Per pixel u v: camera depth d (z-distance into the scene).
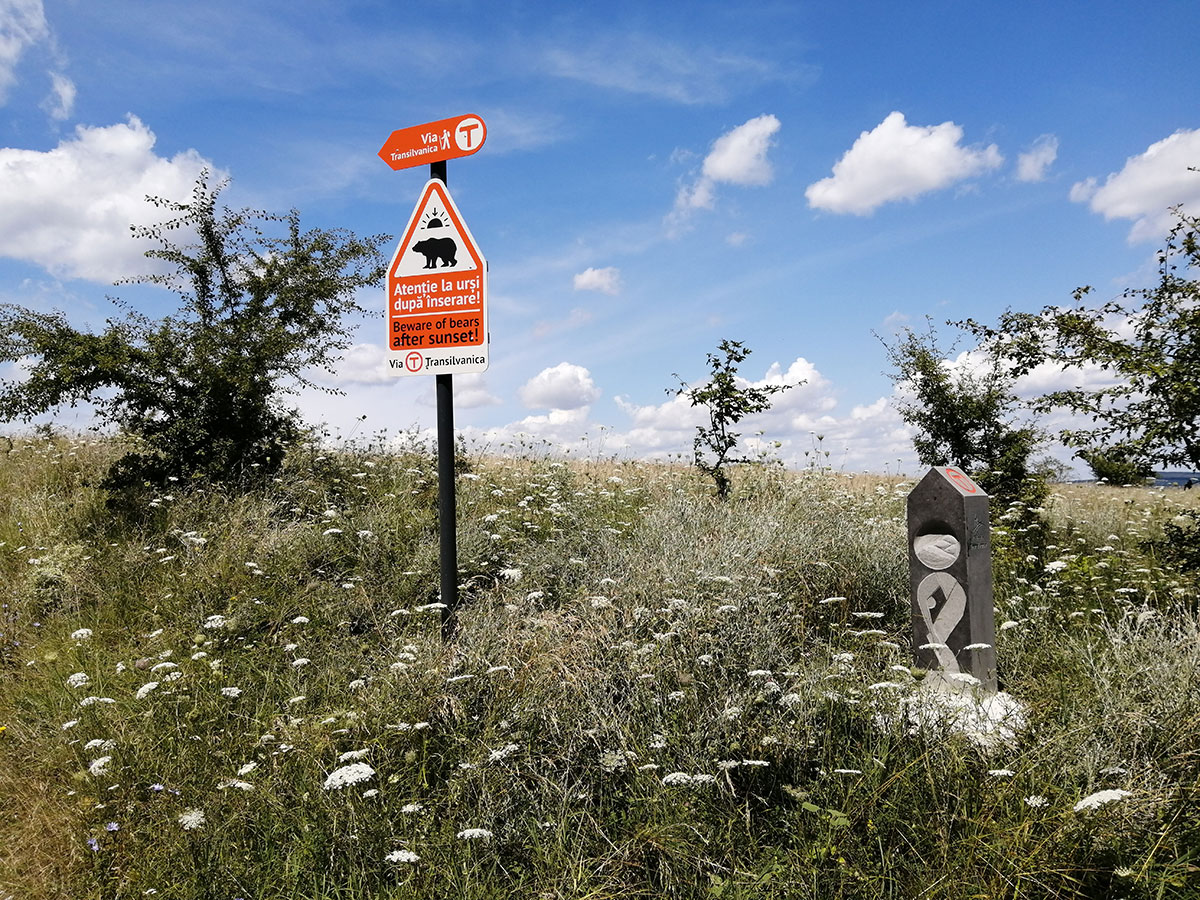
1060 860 2.66
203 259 8.98
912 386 9.83
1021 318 6.60
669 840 2.89
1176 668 3.79
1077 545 8.05
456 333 5.05
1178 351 5.81
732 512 6.71
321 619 5.29
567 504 7.35
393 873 2.92
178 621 5.37
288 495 7.79
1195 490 11.36
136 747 3.85
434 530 6.69
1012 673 4.54
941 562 4.61
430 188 5.14
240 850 3.11
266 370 8.91
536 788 3.30
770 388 8.06
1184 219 5.89
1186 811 2.89
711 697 3.66
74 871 3.23
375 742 3.43
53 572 6.05
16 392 7.62
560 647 4.17
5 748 4.18
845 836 2.85
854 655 4.09
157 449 8.75
